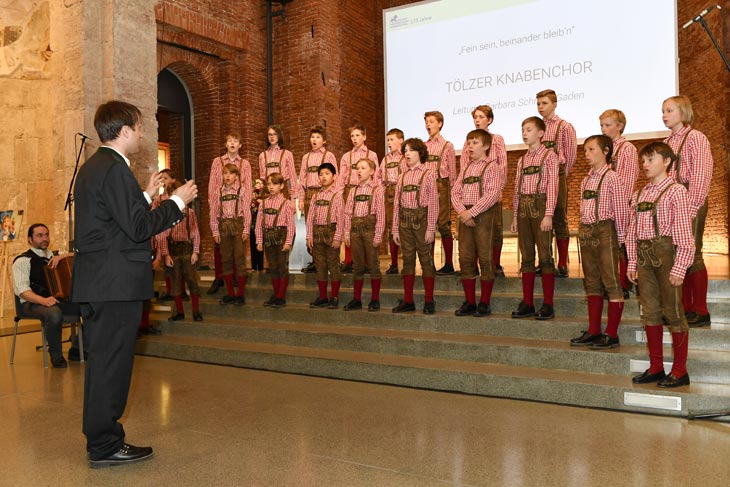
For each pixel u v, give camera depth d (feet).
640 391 11.55
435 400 12.79
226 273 19.92
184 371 16.06
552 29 27.61
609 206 13.15
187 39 28.02
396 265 20.79
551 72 27.68
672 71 25.22
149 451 9.71
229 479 8.77
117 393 9.38
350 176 21.90
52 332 16.53
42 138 25.94
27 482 8.82
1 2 24.79
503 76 28.86
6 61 25.02
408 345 15.19
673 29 25.16
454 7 30.07
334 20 32.53
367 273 20.12
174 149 30.68
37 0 25.62
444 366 13.88
